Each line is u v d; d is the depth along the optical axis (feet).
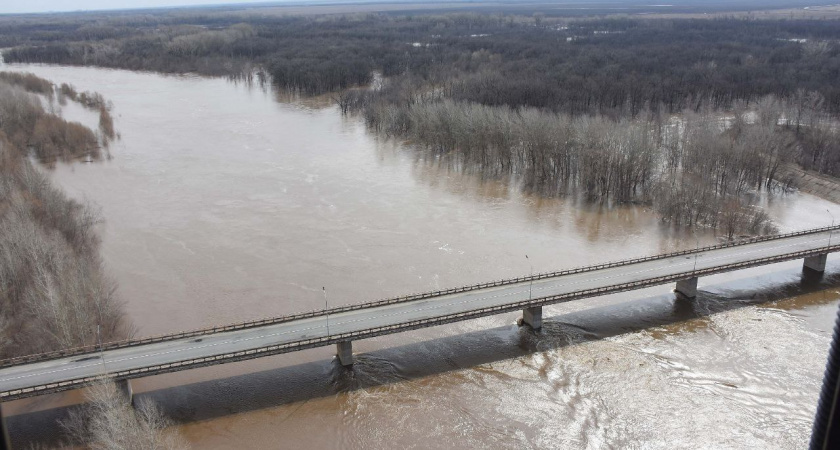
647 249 310.24
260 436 184.14
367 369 215.10
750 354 220.64
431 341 231.91
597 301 259.39
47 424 187.11
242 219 346.33
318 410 195.31
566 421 189.78
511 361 219.20
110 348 203.41
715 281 276.82
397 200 377.50
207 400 199.72
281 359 221.46
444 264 290.56
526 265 290.15
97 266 277.64
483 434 184.96
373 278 276.82
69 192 387.34
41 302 221.05
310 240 318.04
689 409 193.26
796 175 407.64
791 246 279.49
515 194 391.24
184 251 305.53
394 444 181.27
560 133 405.39
